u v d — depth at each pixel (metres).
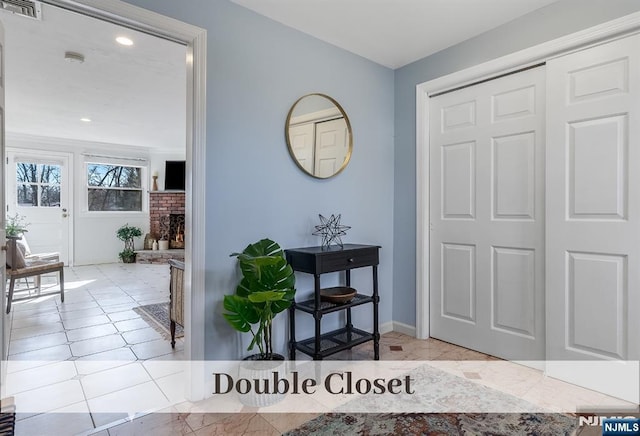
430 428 1.73
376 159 3.03
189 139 2.02
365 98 2.93
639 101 1.90
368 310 2.99
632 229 1.93
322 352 2.21
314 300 2.40
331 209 2.71
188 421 1.81
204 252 2.04
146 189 7.45
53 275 5.69
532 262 2.37
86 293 4.52
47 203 6.40
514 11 2.28
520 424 1.75
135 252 7.11
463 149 2.73
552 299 2.24
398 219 3.14
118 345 2.81
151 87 3.72
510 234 2.47
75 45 2.79
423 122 2.94
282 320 2.43
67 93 3.90
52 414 1.87
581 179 2.11
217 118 2.09
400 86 3.11
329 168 2.68
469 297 2.72
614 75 1.98
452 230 2.82
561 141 2.18
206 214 2.05
